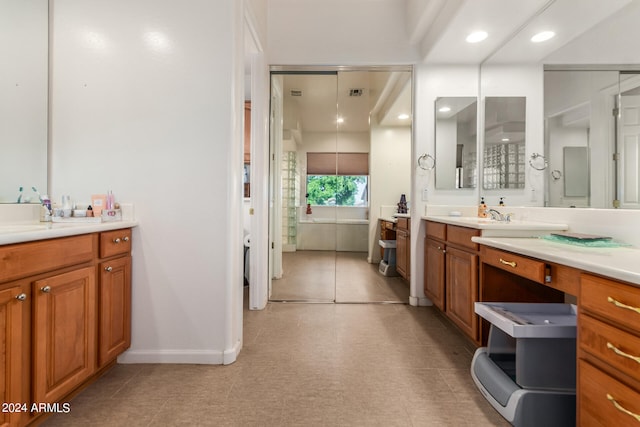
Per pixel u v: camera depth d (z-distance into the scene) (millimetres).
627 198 1427
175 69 1816
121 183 1823
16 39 1681
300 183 3463
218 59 1816
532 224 1896
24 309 1115
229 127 1815
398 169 3518
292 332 2279
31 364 1146
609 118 1562
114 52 1818
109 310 1589
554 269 1193
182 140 1819
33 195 1745
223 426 1279
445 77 2924
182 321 1816
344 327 2389
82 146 1822
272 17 2939
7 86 1644
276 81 3221
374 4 2924
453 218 2574
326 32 2930
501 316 1473
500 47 2584
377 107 3389
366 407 1413
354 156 3465
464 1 2023
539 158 2172
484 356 1643
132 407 1397
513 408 1283
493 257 1695
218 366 1772
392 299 3107
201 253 1814
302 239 3521
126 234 1736
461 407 1422
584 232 1692
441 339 2172
